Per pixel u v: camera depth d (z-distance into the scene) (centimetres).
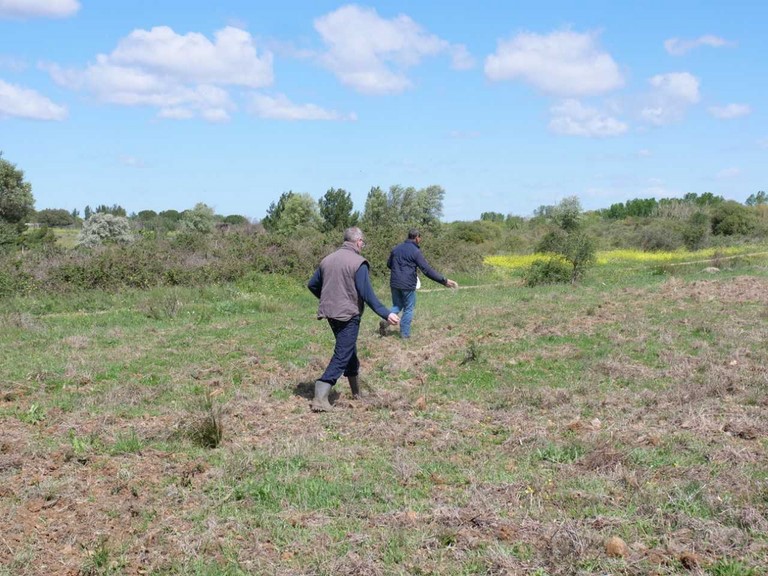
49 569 436
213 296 1973
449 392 837
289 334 1283
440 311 1546
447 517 479
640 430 659
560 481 543
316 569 423
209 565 435
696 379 849
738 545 430
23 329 1394
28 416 750
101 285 1994
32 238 3481
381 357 1048
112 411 771
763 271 2441
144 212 6538
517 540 447
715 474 545
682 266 2756
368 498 527
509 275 2814
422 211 5238
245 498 532
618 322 1275
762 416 691
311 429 700
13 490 545
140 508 514
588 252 2325
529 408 755
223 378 927
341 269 775
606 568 410
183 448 647
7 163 4972
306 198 5012
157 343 1204
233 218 5331
